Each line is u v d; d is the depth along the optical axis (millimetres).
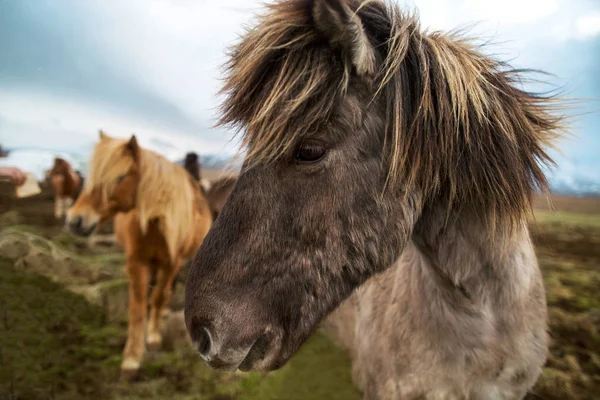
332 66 970
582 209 9281
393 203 1042
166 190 3035
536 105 1271
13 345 3092
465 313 1325
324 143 987
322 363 3008
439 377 1384
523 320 1381
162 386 2834
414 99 1050
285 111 955
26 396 2602
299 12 990
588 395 2578
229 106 1104
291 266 1030
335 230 1018
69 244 5617
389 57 1002
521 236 1275
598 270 4809
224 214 1089
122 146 3000
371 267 1059
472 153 1077
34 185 3777
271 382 2811
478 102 1053
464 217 1227
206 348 1046
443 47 1114
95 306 3855
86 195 3000
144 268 3043
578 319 3564
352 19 894
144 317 3023
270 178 1022
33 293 3883
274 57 1005
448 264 1269
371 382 1627
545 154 1235
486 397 1380
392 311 1535
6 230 5367
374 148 1019
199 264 1088
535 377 1492
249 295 1036
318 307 1047
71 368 2957
